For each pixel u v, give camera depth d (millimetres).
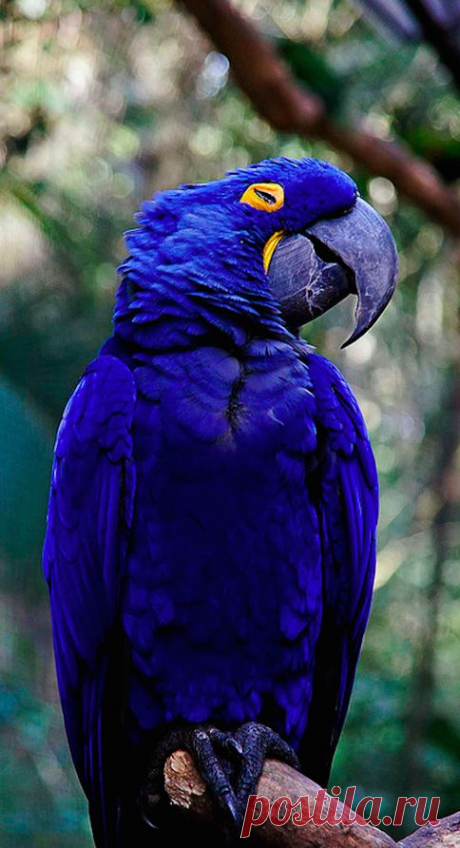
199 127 12852
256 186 5680
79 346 5285
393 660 12969
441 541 11750
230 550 5105
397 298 12820
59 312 5512
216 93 12602
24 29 11023
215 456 5070
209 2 8453
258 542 5137
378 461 13992
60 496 5445
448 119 11094
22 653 12281
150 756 5199
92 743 5375
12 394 4430
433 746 10875
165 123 12828
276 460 5148
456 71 8938
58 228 10750
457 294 12359
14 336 5125
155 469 5121
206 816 4859
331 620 5672
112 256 12109
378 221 5770
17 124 11312
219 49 8797
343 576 5605
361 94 9141
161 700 5195
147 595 5152
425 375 13516
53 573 5582
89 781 5469
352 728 11820
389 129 10875
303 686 5426
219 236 5484
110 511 5195
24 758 12234
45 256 10812
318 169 5801
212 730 4945
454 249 11375
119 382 5254
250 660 5223
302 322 5746
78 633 5422
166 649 5156
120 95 12531
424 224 11875
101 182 12453
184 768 4902
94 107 12367
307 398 5305
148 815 5168
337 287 5727
